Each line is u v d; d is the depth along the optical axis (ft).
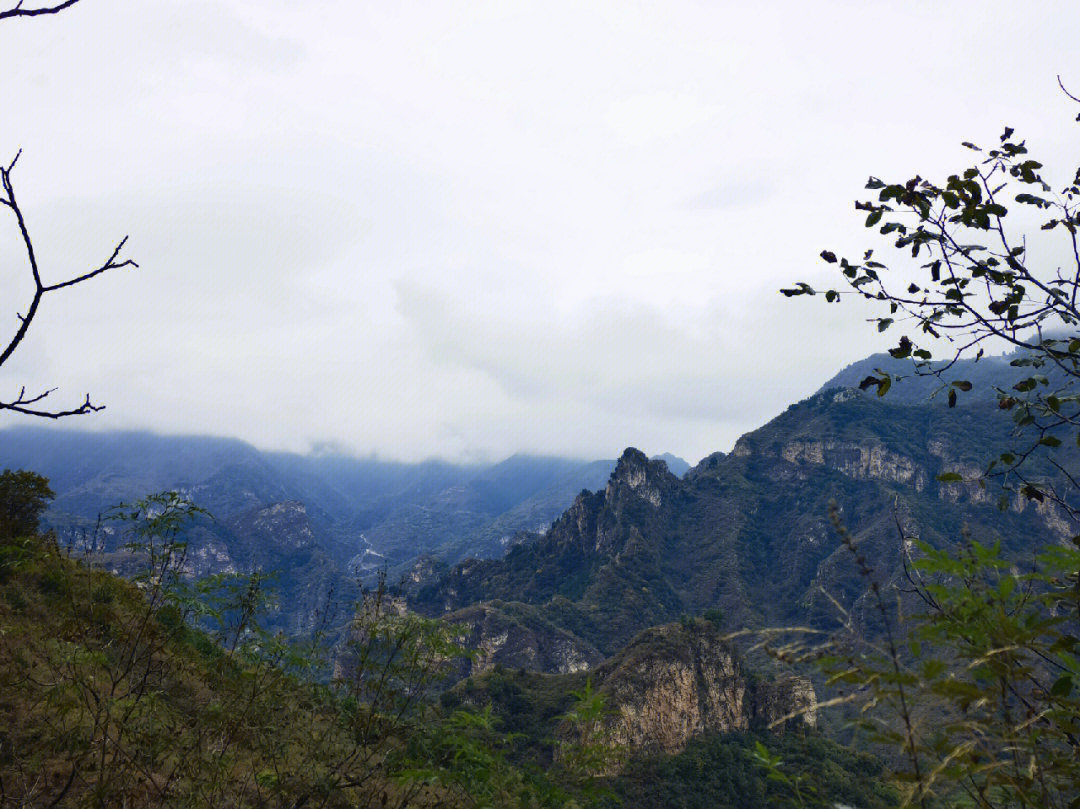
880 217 10.68
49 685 12.48
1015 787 4.37
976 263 9.96
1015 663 4.56
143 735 12.89
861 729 4.75
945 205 10.12
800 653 4.94
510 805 12.22
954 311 10.15
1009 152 10.69
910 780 4.51
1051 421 8.45
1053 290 9.68
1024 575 5.08
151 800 12.66
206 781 12.62
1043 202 10.27
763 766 5.47
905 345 10.39
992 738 4.46
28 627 13.61
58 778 11.80
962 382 9.75
